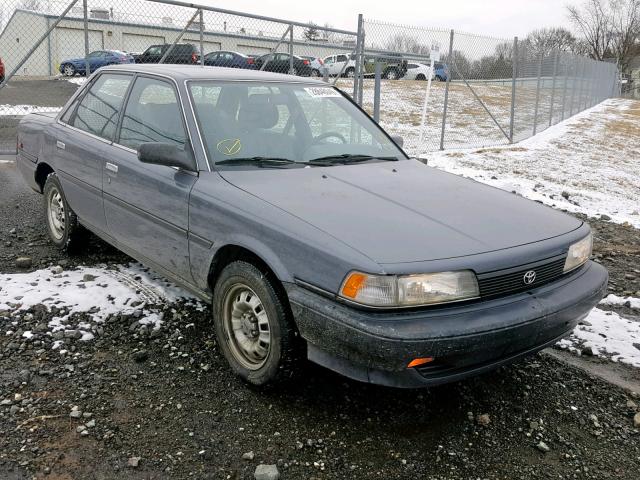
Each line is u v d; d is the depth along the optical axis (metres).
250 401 3.07
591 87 31.92
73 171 4.54
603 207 8.58
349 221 2.91
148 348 3.53
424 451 2.77
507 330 2.68
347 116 4.46
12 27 11.66
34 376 3.17
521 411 3.15
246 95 4.00
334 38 12.39
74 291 4.18
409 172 3.92
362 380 2.66
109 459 2.58
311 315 2.71
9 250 4.99
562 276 3.14
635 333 4.18
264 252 2.92
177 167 3.47
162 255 3.73
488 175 9.99
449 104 20.88
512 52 14.62
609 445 2.92
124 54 11.97
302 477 2.55
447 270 2.64
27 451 2.59
